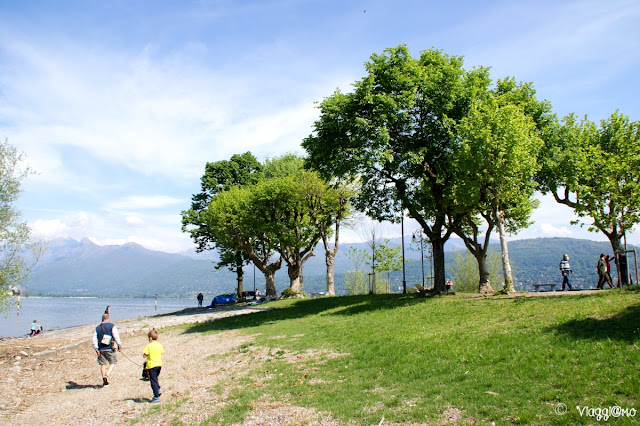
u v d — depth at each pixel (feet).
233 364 52.11
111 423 35.22
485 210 86.79
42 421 37.45
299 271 155.53
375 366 40.65
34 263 78.33
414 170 91.25
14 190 75.56
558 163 100.17
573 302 53.42
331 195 134.41
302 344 56.75
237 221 146.41
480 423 24.84
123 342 85.87
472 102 83.76
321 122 89.97
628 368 28.14
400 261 174.50
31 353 76.74
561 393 26.89
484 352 38.19
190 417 34.19
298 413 31.35
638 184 66.03
